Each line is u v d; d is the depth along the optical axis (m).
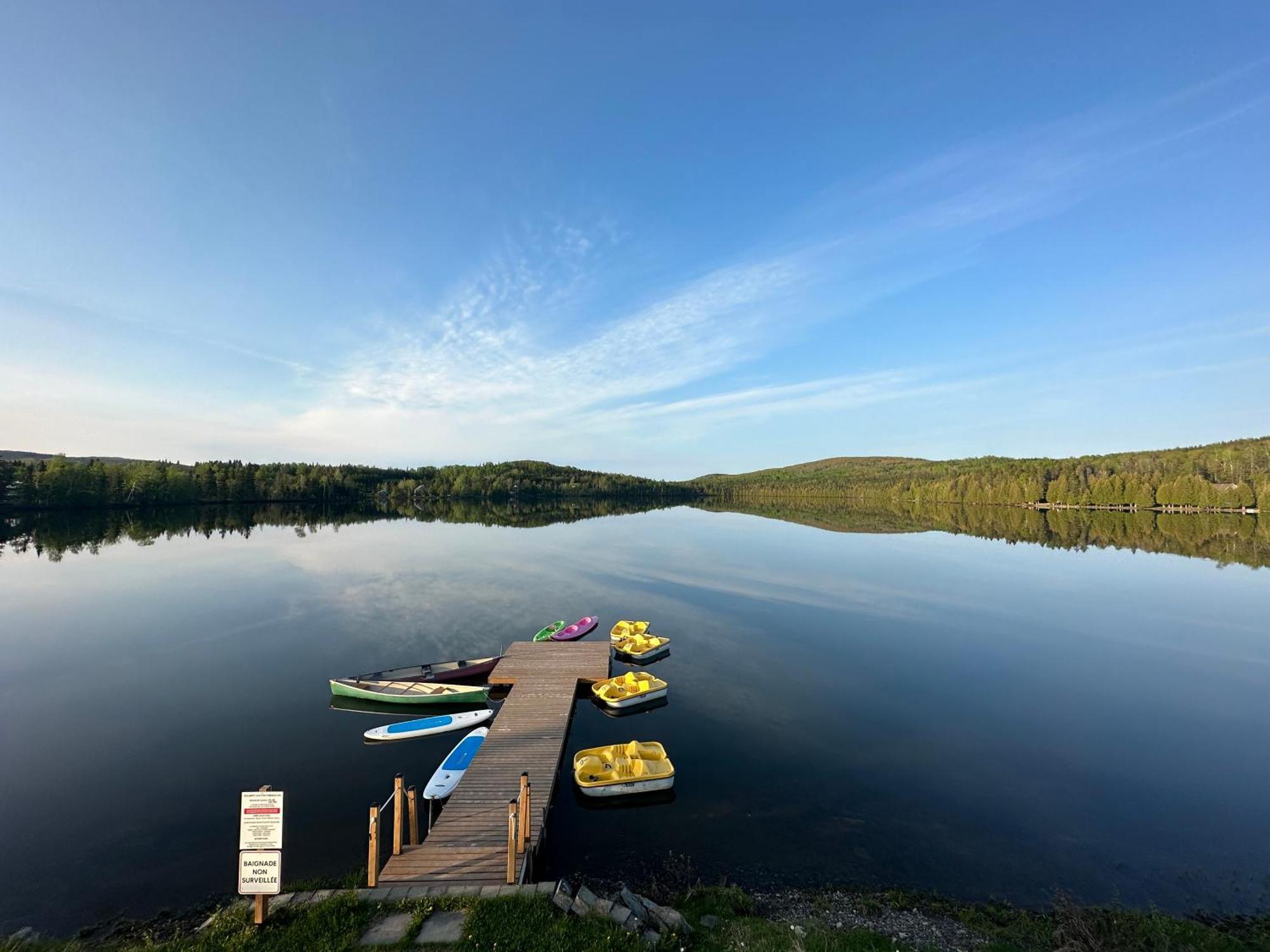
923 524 101.12
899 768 18.53
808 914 11.95
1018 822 15.70
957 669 27.97
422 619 36.44
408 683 24.64
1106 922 11.34
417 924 9.59
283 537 76.94
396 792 12.45
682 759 19.02
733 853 14.21
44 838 14.48
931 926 11.60
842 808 16.25
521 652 28.70
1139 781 17.89
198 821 15.26
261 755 18.94
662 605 40.69
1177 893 13.00
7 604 38.75
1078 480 134.88
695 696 24.62
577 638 33.25
